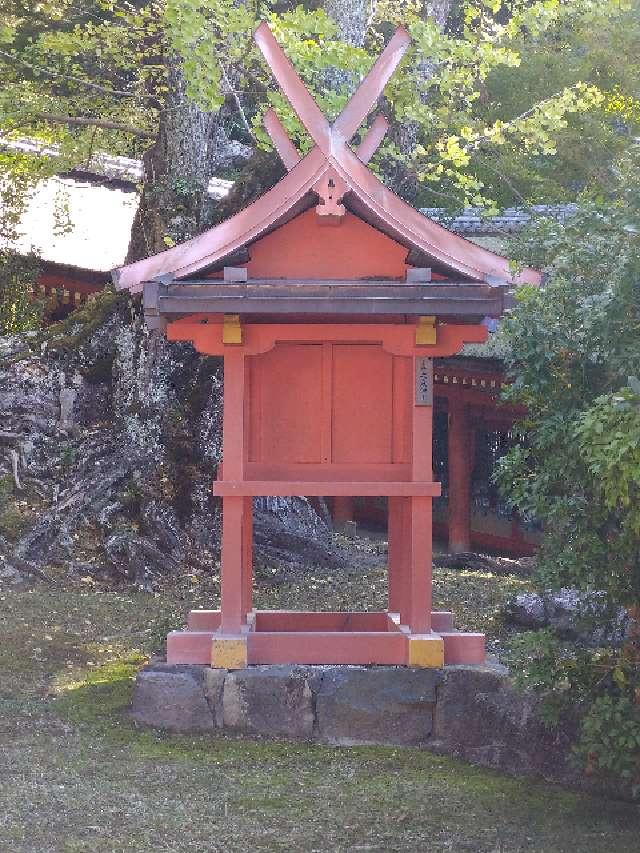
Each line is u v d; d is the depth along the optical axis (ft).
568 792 19.93
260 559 39.27
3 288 52.54
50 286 54.60
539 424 19.17
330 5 39.99
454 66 40.57
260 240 21.62
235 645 22.16
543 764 20.79
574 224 18.66
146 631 30.35
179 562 38.27
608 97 55.36
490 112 59.62
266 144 35.24
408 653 22.16
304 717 22.02
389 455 23.07
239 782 19.45
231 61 35.58
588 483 18.15
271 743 21.65
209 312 20.45
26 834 16.52
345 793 19.12
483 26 41.37
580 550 18.31
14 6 48.14
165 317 21.79
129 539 37.65
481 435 64.90
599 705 17.63
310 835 17.10
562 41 60.39
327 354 22.98
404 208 21.70
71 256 53.47
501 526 63.41
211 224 41.70
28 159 49.70
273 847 16.55
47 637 29.14
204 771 19.93
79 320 47.98
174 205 41.55
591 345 18.56
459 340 22.26
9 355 46.52
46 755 20.36
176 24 33.86
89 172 68.80
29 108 41.96
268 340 22.18
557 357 18.98
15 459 41.52
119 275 21.30
